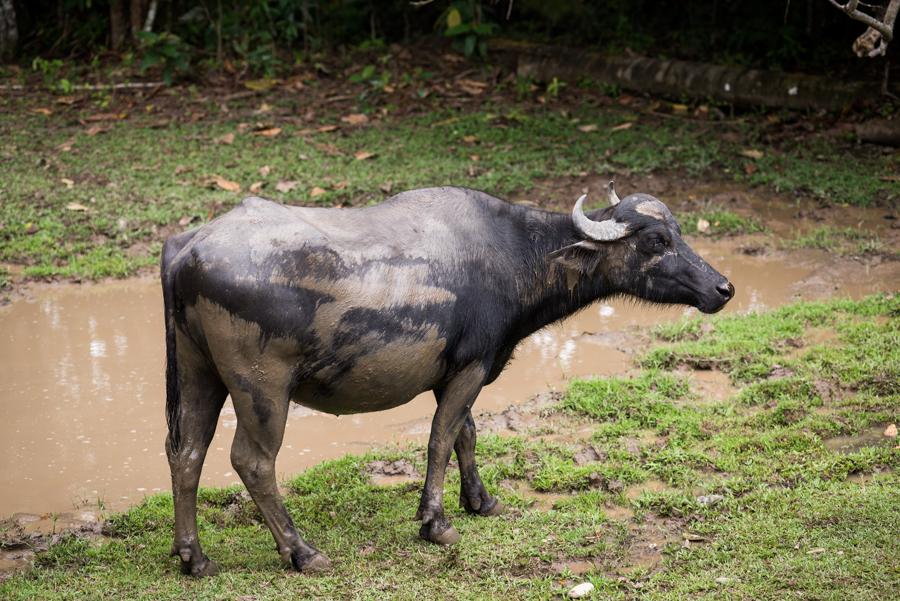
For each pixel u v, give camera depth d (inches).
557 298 345.1
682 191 690.2
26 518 365.7
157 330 526.9
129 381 473.4
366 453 410.0
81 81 925.2
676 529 341.1
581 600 299.1
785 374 452.8
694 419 417.7
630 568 318.0
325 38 1013.2
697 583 302.5
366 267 308.3
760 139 782.5
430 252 320.2
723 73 850.8
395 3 1055.6
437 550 332.2
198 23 1005.8
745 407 430.3
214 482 397.1
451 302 320.8
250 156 746.8
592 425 424.2
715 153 747.4
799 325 497.0
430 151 759.7
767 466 378.0
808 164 721.0
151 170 724.0
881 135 750.5
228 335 296.8
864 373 443.2
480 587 309.3
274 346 300.0
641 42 986.7
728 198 676.1
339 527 350.9
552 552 328.8
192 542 318.3
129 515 360.8
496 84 924.0
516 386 466.9
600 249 336.8
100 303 555.8
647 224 335.0
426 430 433.7
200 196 673.0
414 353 318.7
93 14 1020.5
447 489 378.9
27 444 417.4
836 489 355.9
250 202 311.1
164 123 824.3
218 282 293.0
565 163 727.7
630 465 386.3
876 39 421.7
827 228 619.5
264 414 305.7
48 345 507.2
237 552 335.9
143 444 419.5
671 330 505.4
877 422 406.9
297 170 716.0
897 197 661.9
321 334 304.8
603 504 362.0
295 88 910.4
